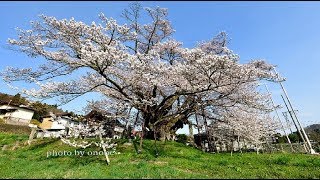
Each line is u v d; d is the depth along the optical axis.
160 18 26.45
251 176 11.48
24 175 12.12
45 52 18.78
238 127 27.50
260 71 18.16
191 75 18.73
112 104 23.42
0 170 14.88
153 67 18.59
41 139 26.38
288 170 13.92
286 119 38.22
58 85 19.33
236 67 17.45
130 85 21.22
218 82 18.42
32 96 19.00
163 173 11.12
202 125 29.69
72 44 18.72
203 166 14.40
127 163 14.61
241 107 24.59
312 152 28.67
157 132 25.06
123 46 19.08
